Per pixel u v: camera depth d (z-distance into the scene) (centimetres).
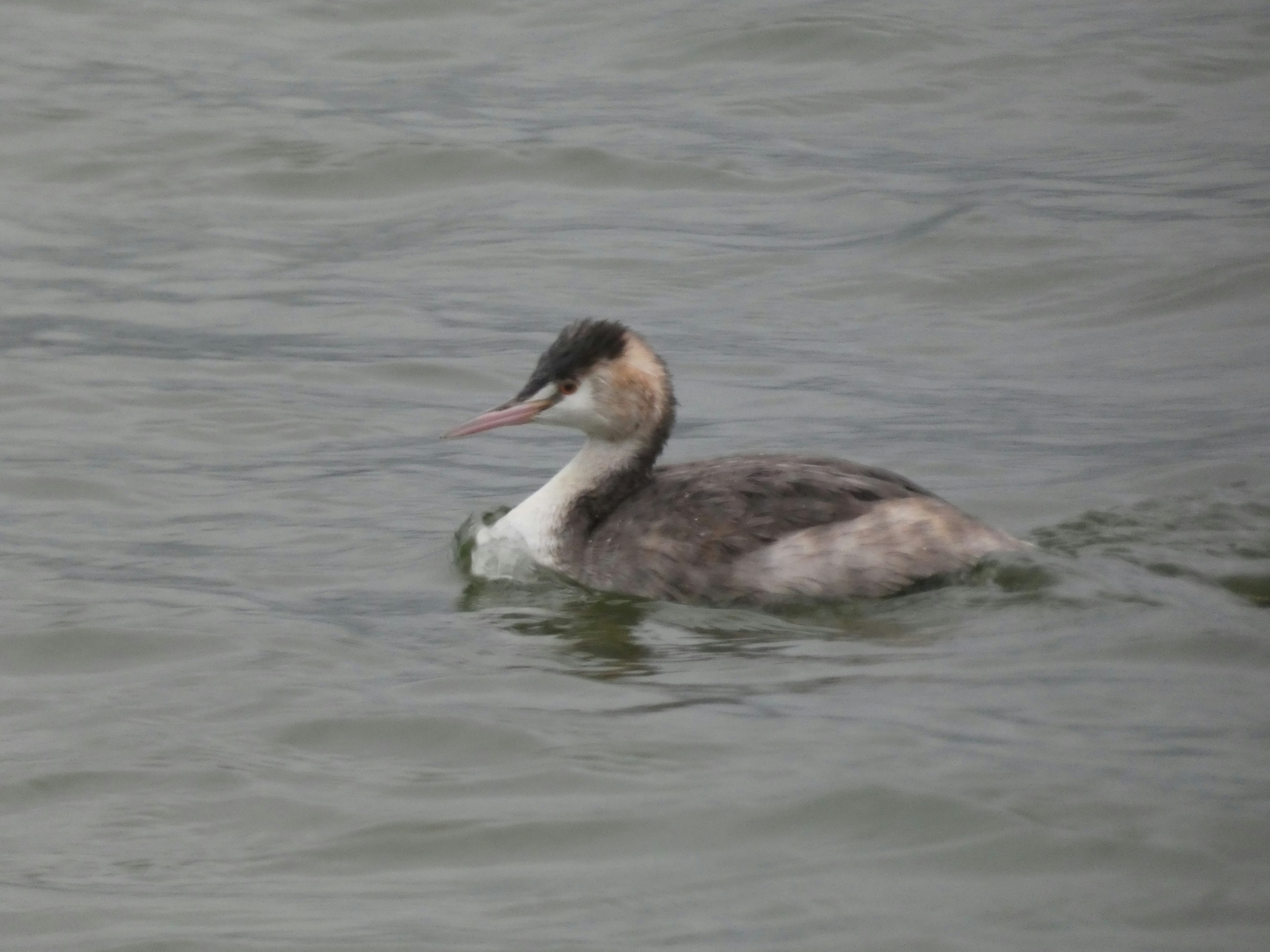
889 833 963
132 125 2462
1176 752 1025
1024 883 915
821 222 2212
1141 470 1538
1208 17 2780
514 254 2158
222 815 1023
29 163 2377
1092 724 1063
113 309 2014
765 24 2727
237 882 955
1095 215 2172
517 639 1248
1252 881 903
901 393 1778
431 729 1102
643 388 1384
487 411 1698
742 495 1326
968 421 1697
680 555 1315
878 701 1106
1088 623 1203
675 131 2462
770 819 981
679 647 1216
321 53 2750
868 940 874
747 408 1759
